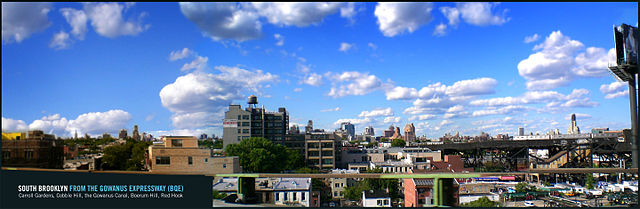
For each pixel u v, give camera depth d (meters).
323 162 106.38
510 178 84.75
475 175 24.84
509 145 108.69
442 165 93.19
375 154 109.88
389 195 62.38
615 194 66.44
